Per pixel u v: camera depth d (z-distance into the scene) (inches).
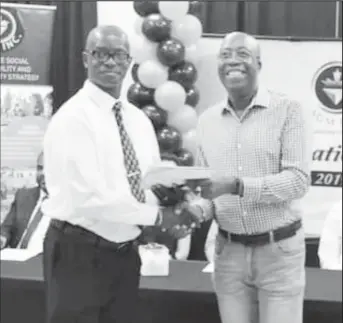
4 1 169.8
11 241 136.9
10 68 157.0
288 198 80.0
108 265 80.6
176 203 81.8
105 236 80.4
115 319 82.3
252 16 165.3
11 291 99.7
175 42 146.9
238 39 79.8
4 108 157.2
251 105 81.8
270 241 81.4
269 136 81.1
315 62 158.1
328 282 100.0
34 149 158.2
